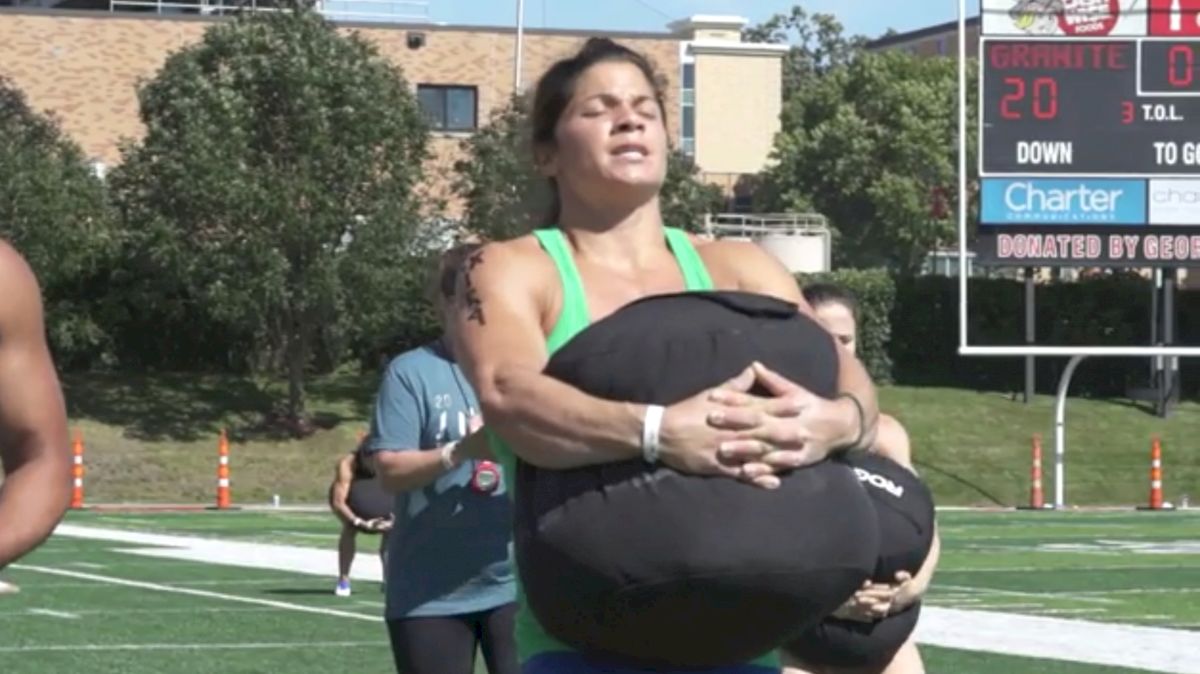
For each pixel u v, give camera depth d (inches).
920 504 196.5
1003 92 1218.0
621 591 130.4
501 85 2027.6
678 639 132.3
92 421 1549.0
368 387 1688.0
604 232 153.1
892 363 1768.0
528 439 134.3
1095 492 1466.5
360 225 1530.5
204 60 1550.2
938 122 2810.0
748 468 129.0
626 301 150.2
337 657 485.1
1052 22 1216.2
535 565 134.5
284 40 1529.3
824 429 131.4
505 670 271.7
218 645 507.5
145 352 1700.3
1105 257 1221.7
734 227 1854.1
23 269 151.8
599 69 151.6
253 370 1705.2
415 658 272.4
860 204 2866.6
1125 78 1216.2
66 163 1579.7
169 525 1048.2
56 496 149.3
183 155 1504.7
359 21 2018.9
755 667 139.3
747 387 131.6
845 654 198.7
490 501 271.6
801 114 3002.0
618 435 129.6
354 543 636.7
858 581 133.5
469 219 1491.1
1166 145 1216.2
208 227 1520.7
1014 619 582.6
